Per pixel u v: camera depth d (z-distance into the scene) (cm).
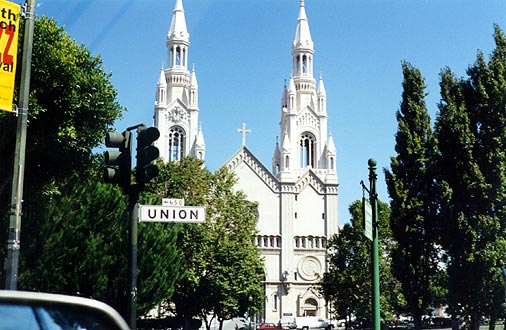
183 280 5209
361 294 6412
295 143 12212
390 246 6297
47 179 3434
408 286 4288
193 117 12088
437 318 9350
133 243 1500
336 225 11569
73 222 3456
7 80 1659
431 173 4153
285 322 10531
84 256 3416
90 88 3419
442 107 4069
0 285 2902
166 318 5941
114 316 384
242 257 5494
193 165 5844
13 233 1532
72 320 372
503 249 3656
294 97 12338
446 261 3991
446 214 3781
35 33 3212
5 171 3114
